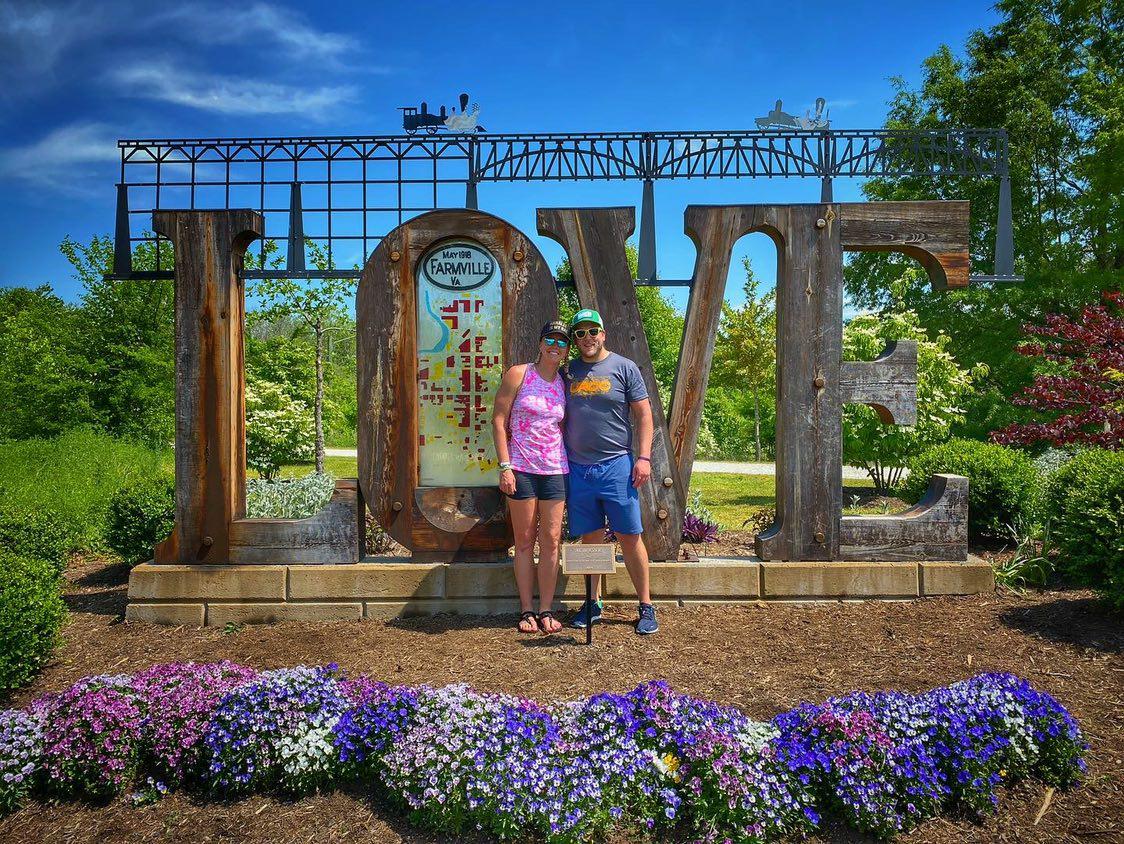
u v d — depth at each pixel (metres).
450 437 4.49
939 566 4.49
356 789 2.57
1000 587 4.65
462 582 4.38
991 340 17.39
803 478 4.53
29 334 15.16
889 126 20.02
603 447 3.95
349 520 4.46
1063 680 3.29
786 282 4.53
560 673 3.40
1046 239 18.02
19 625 3.32
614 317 4.50
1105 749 2.73
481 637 3.93
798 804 2.29
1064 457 8.59
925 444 9.88
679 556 4.61
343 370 26.78
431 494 4.47
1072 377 8.18
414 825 2.36
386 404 4.46
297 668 2.92
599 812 2.26
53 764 2.54
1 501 7.31
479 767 2.32
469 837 2.30
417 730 2.50
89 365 13.88
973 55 19.06
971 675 3.34
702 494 11.66
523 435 3.97
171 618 4.37
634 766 2.35
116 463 9.49
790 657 3.59
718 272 4.53
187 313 4.48
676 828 2.31
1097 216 16.47
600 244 4.49
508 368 4.46
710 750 2.34
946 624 4.02
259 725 2.58
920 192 18.58
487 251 4.48
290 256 4.87
